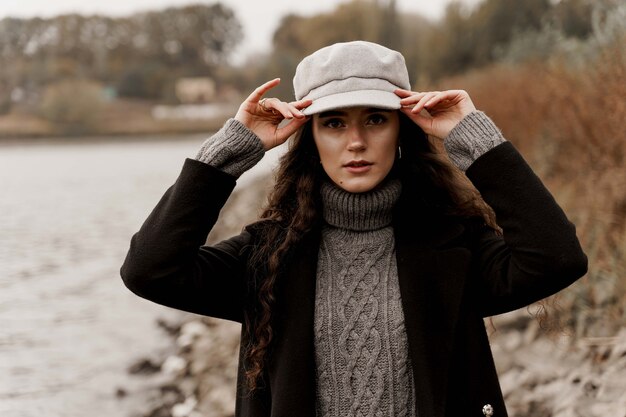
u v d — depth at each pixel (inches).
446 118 88.9
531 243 80.9
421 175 93.0
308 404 83.4
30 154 1825.8
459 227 89.0
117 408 208.7
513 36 736.3
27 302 336.2
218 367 221.6
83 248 475.8
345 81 85.2
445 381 82.7
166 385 220.5
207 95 3459.6
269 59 2645.2
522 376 162.2
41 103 2844.5
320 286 87.9
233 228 458.9
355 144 85.0
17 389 225.8
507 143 85.0
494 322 188.5
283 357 84.5
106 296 342.6
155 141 2490.2
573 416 141.9
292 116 86.4
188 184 85.3
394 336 84.9
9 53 3329.2
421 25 1393.9
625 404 140.6
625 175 218.4
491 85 443.8
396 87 88.0
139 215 632.4
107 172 1138.0
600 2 273.6
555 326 169.6
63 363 248.7
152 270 83.1
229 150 87.3
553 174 273.3
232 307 90.4
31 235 538.9
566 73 288.0
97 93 2787.9
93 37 3533.5
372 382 84.3
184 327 275.7
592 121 244.4
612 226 207.9
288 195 93.4
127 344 265.0
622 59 223.5
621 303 174.9
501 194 83.6
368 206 88.3
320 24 2292.1
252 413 87.4
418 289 85.0
